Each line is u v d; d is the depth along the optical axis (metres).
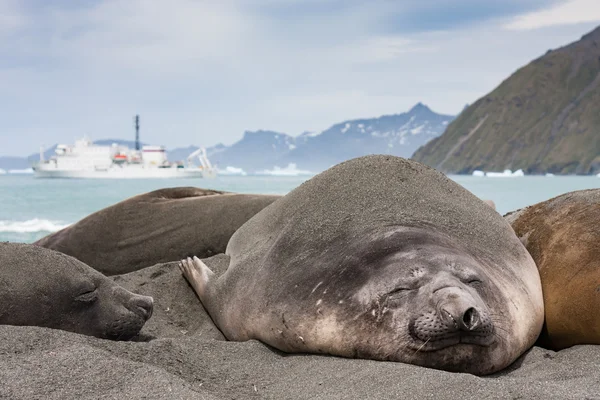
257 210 8.47
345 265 4.52
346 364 4.09
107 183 77.31
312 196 5.59
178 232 8.48
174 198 9.20
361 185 5.35
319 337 4.43
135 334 5.49
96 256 8.52
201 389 3.66
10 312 4.80
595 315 4.64
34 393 3.20
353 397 3.40
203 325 5.86
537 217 5.90
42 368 3.51
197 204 8.73
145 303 5.50
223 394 3.63
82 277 5.23
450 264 4.27
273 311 4.75
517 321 4.42
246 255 5.86
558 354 4.61
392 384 3.51
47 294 4.99
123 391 3.23
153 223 8.62
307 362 4.31
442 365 3.99
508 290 4.53
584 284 4.75
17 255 5.08
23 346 3.89
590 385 3.59
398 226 4.70
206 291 5.95
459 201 5.41
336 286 4.44
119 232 8.62
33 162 114.75
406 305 4.09
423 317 3.97
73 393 3.21
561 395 3.20
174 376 3.49
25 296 4.88
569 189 52.16
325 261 4.69
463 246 4.68
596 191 5.75
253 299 5.04
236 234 6.89
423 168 5.73
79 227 8.73
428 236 4.55
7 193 42.81
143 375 3.42
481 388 3.29
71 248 8.56
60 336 4.14
